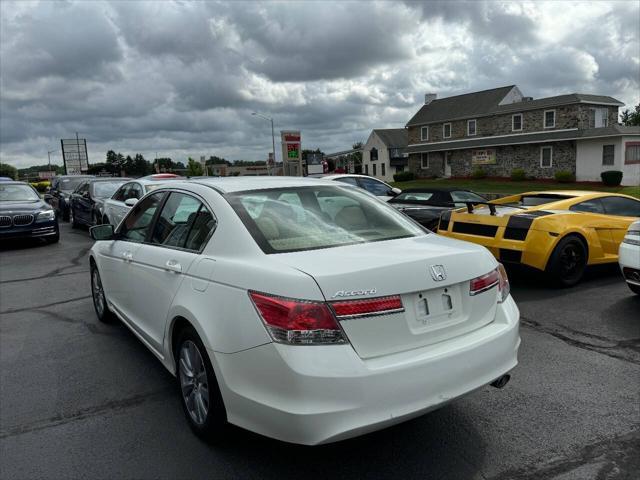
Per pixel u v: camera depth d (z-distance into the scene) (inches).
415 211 387.9
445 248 116.7
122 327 217.2
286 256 107.9
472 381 107.0
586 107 1558.8
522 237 254.8
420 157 2090.3
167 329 131.3
